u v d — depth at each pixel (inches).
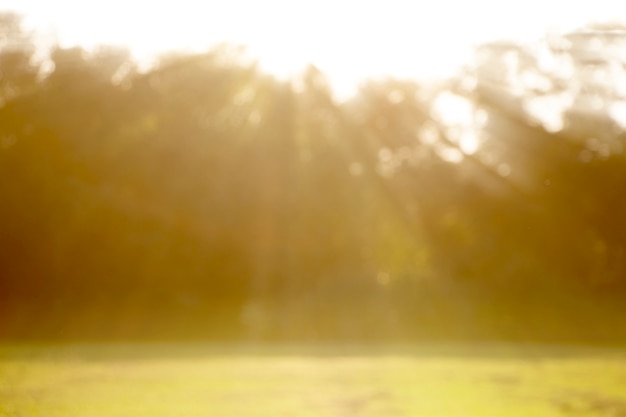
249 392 445.7
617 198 1166.3
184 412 376.5
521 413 382.0
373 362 621.6
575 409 397.4
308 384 477.7
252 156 1157.1
